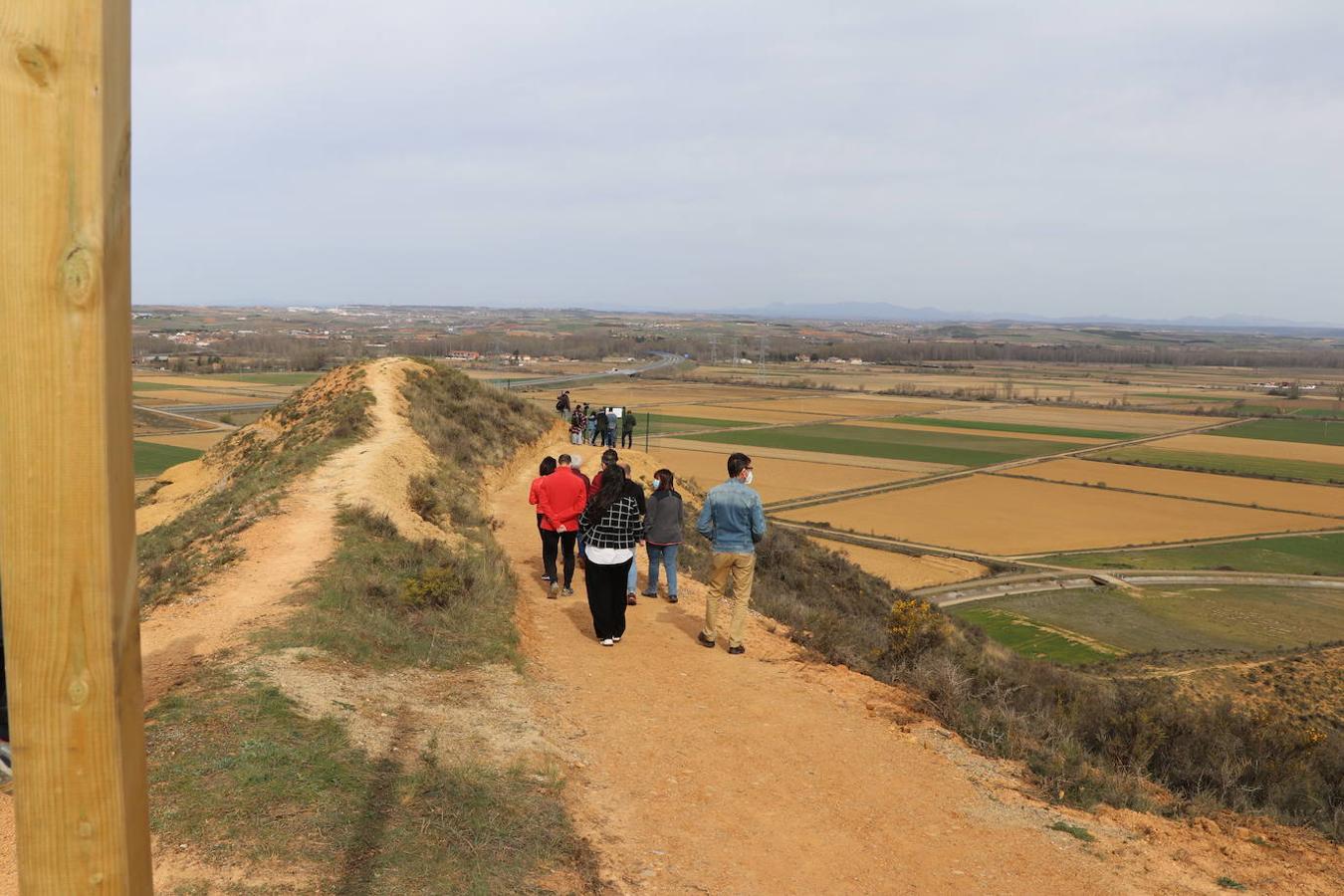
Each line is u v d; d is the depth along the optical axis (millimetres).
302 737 6230
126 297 1406
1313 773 9125
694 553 18203
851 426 127812
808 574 24438
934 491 80188
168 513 23578
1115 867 6031
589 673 9234
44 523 1299
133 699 1459
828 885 5480
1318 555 61250
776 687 9328
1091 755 8984
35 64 1235
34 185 1250
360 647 8578
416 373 30672
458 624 9805
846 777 7199
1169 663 36438
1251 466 101750
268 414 29391
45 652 1327
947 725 8875
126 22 1377
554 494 12188
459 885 4633
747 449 98625
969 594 49281
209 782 5371
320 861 4656
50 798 1361
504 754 6680
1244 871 6219
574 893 4848
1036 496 79688
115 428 1354
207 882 4320
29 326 1266
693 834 5949
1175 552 61094
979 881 5684
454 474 21578
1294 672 34250
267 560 11766
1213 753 9328
